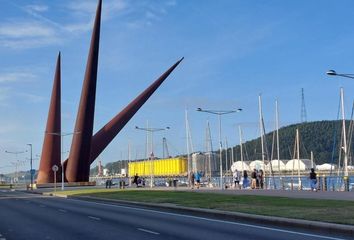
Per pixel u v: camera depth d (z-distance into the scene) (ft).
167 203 93.56
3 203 119.34
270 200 84.79
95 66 314.35
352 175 215.10
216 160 339.98
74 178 312.71
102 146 336.90
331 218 54.34
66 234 51.93
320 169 321.93
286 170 320.29
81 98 315.37
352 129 223.10
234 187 167.43
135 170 393.09
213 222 62.28
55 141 328.08
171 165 358.23
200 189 154.71
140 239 46.57
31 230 56.54
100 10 315.17
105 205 105.19
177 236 48.21
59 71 333.62
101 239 47.21
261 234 48.49
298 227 53.78
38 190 241.55
